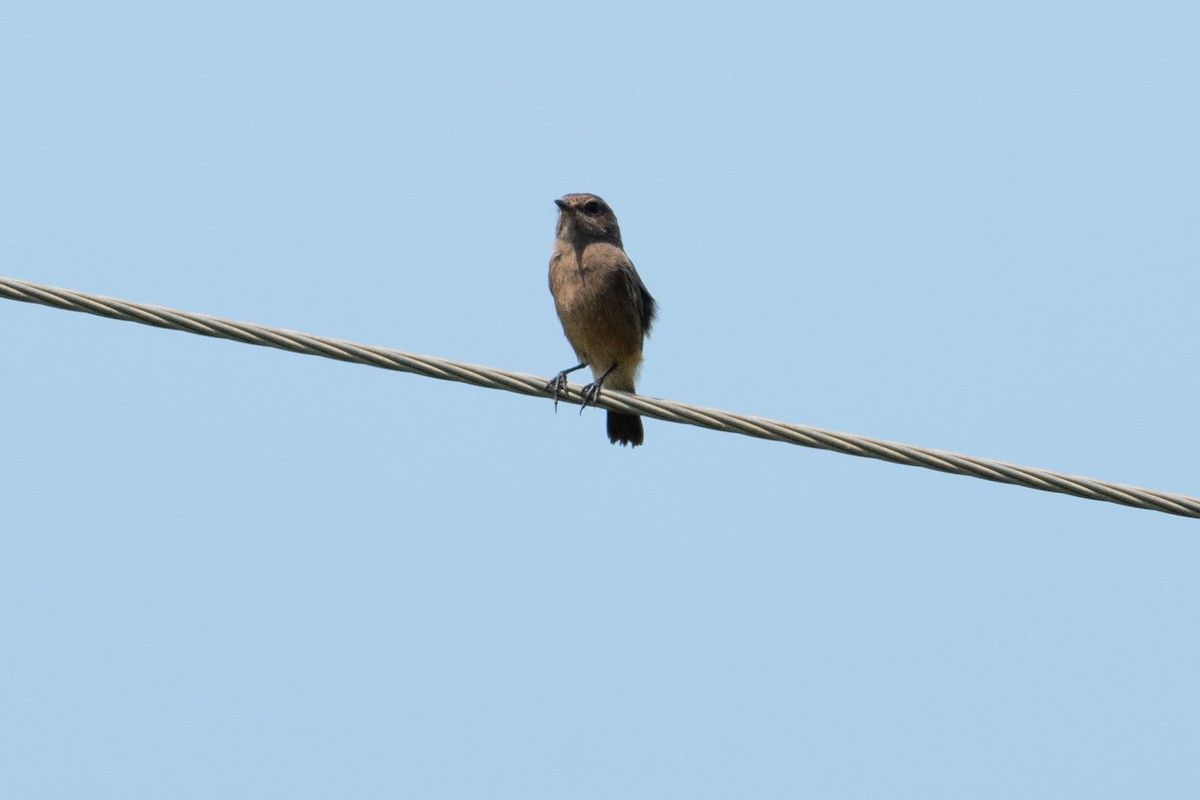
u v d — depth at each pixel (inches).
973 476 477.1
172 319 474.3
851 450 484.1
